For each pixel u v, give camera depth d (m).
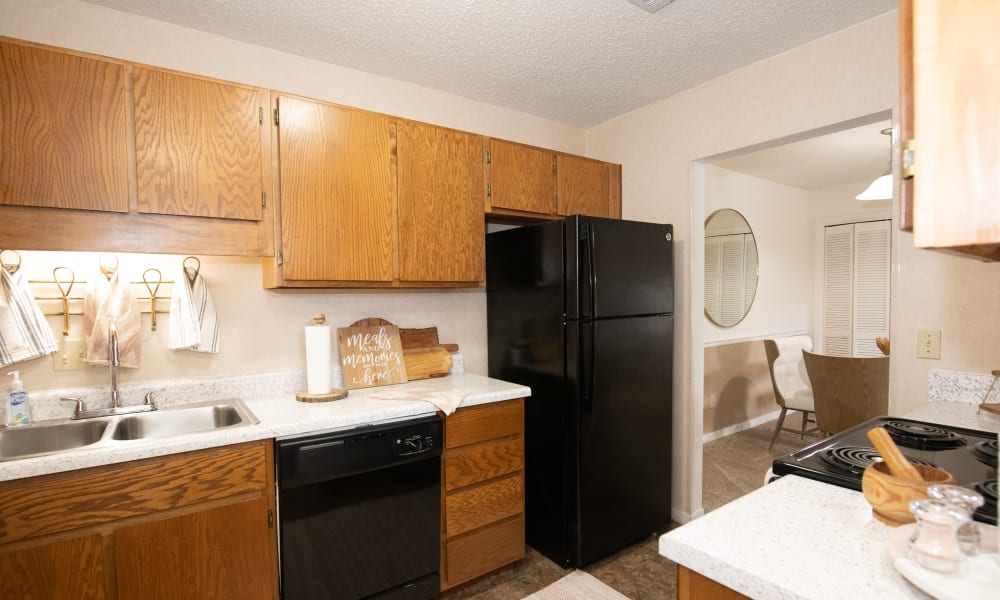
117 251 1.61
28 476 1.26
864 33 1.96
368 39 2.06
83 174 1.54
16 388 1.61
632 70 2.37
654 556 2.37
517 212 2.53
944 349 1.77
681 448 2.68
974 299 1.71
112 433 1.60
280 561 1.62
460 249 2.33
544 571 2.24
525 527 2.46
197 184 1.72
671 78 2.46
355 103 2.34
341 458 1.70
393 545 1.84
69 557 1.31
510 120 2.86
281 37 2.04
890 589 0.65
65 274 1.75
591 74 2.41
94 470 1.34
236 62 2.06
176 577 1.45
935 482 0.83
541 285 2.36
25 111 1.47
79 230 1.55
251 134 1.82
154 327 1.90
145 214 1.65
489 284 2.71
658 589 2.09
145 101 1.64
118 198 1.59
